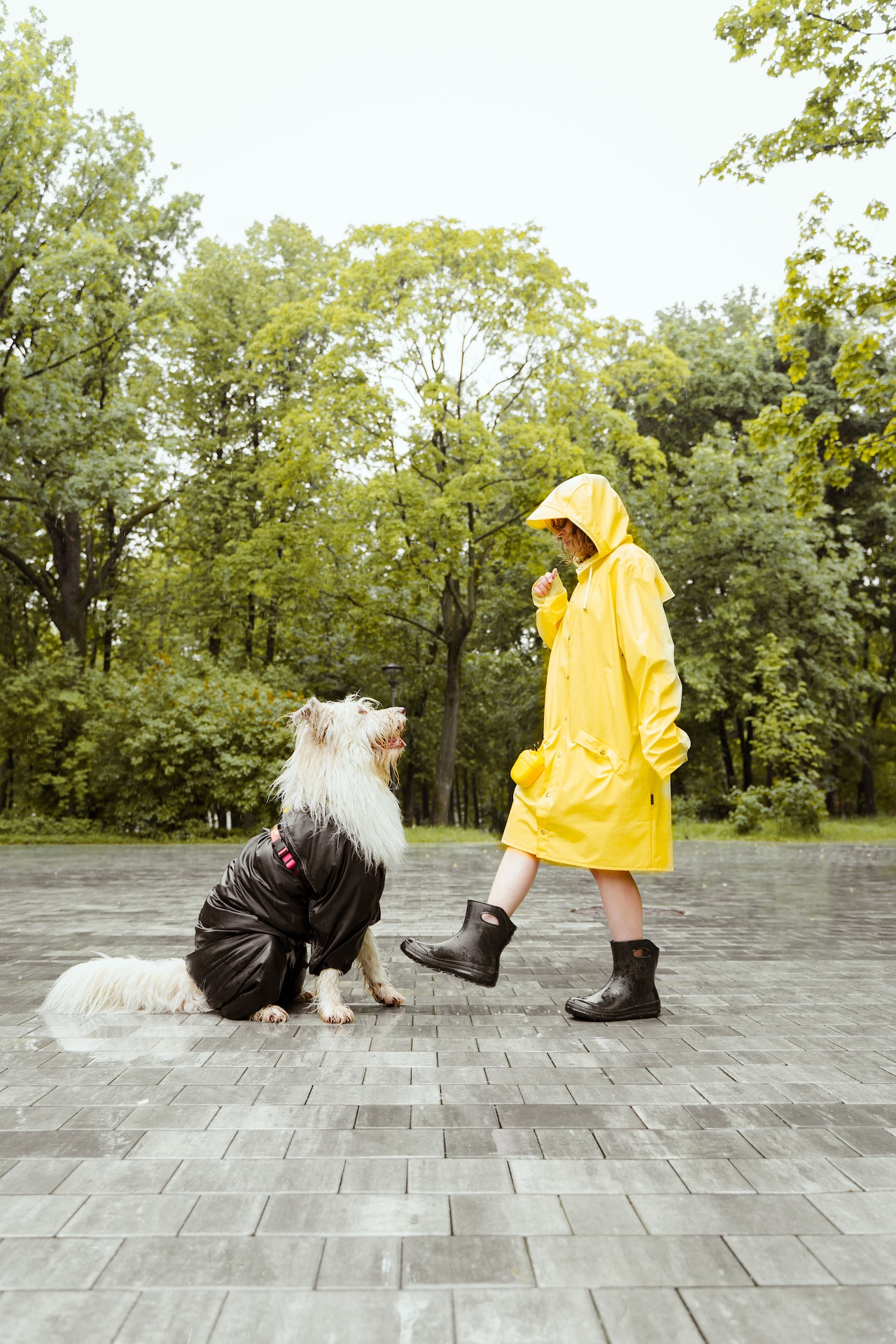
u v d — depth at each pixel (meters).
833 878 11.45
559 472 21.64
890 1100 2.99
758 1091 3.07
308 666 29.23
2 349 21.38
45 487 20.95
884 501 28.58
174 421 27.56
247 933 4.03
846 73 10.41
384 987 4.37
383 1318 1.71
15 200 20.58
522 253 21.86
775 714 22.17
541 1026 3.98
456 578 22.53
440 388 20.69
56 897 9.23
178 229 25.94
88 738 21.53
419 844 19.27
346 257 22.80
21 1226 2.08
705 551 26.53
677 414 29.47
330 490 23.31
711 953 5.99
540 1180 2.34
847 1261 1.94
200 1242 2.01
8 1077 3.20
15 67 20.20
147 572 31.89
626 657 3.91
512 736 34.56
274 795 4.18
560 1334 1.67
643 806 3.94
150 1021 4.02
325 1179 2.34
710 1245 2.00
